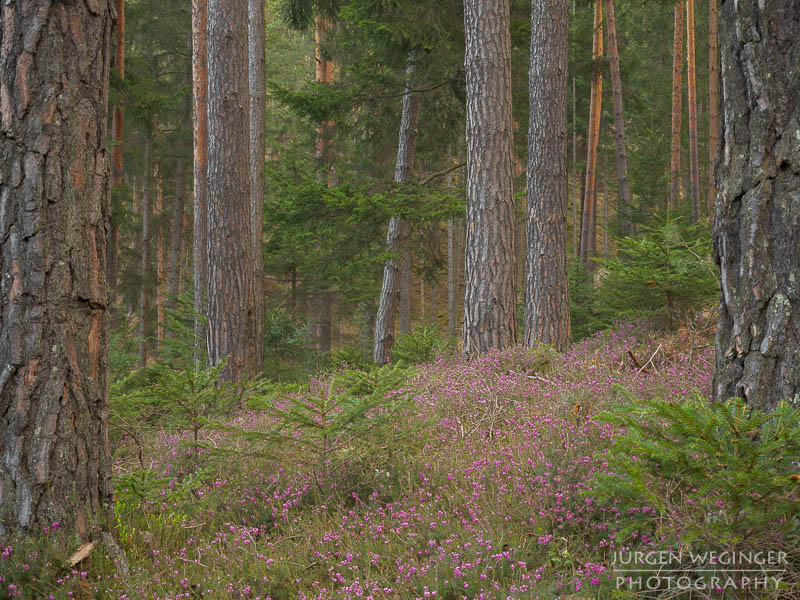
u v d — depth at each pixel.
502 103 9.56
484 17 9.59
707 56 29.30
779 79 3.33
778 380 3.22
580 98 28.25
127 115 19.31
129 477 4.34
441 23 13.56
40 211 3.30
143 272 24.55
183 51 25.19
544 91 10.83
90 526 3.41
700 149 30.42
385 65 15.02
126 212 17.67
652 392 5.76
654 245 8.15
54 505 3.27
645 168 15.91
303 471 4.71
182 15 24.47
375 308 23.06
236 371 10.45
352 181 13.42
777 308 3.26
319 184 12.72
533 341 10.09
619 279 8.77
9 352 3.25
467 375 7.53
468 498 4.11
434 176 14.59
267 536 3.96
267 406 4.54
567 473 4.03
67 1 3.43
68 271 3.38
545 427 5.14
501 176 9.48
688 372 6.22
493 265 9.38
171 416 5.40
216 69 10.66
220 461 4.96
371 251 14.69
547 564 3.29
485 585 3.14
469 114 9.72
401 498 4.33
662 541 2.99
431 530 3.78
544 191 10.75
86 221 3.48
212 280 10.59
